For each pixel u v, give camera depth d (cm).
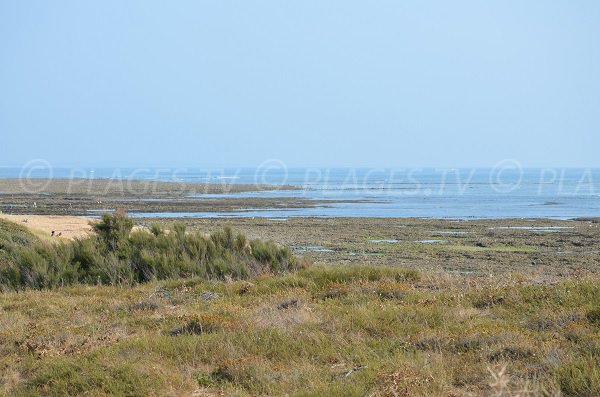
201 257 4141
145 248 4166
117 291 3428
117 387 1753
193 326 2375
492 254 7431
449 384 1708
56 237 6625
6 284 3722
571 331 2114
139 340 2173
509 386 1619
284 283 3459
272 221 12112
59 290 3522
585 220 12506
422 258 7075
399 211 15475
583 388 1598
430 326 2366
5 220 6200
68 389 1778
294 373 1845
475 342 2064
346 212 15112
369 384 1709
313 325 2356
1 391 1769
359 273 3641
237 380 1814
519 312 2528
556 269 6178
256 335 2202
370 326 2334
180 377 1822
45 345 2180
